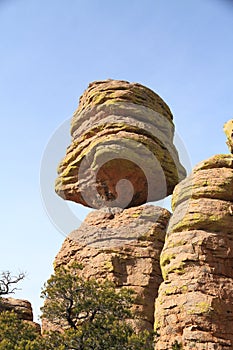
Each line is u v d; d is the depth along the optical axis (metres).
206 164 37.78
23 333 32.31
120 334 30.84
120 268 39.56
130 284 38.84
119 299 33.31
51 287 33.06
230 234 35.31
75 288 33.03
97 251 40.50
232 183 36.72
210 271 33.72
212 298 32.62
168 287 33.94
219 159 37.94
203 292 32.97
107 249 40.28
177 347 31.34
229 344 31.67
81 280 33.56
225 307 32.66
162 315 33.25
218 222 35.28
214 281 33.44
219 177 36.84
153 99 48.59
